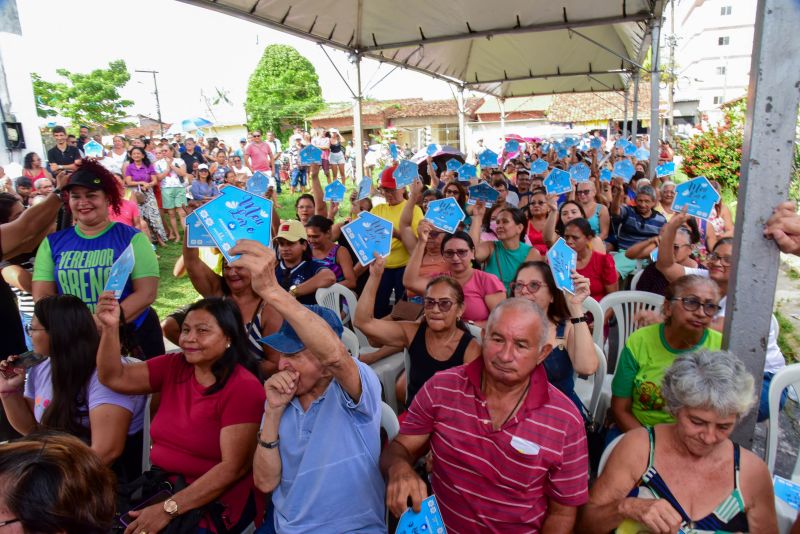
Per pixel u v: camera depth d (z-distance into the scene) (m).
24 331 3.66
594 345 3.08
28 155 5.89
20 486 1.25
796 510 1.97
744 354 1.96
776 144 1.78
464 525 2.11
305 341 1.88
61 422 2.54
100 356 2.42
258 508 2.55
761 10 1.73
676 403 1.83
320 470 2.13
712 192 3.03
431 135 38.72
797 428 3.66
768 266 1.87
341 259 5.10
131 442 2.70
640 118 32.38
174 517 2.20
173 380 2.53
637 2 8.21
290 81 46.81
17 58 5.72
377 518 2.21
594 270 4.54
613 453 2.02
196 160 12.71
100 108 37.50
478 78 16.36
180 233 10.83
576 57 14.64
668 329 2.64
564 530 2.01
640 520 1.76
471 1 8.11
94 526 1.34
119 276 2.57
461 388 2.12
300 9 7.48
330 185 6.45
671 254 3.88
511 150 14.61
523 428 1.98
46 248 3.22
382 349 3.88
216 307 2.43
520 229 4.70
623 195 7.60
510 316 1.94
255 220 1.82
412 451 2.20
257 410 2.40
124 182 9.29
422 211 5.88
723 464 1.86
